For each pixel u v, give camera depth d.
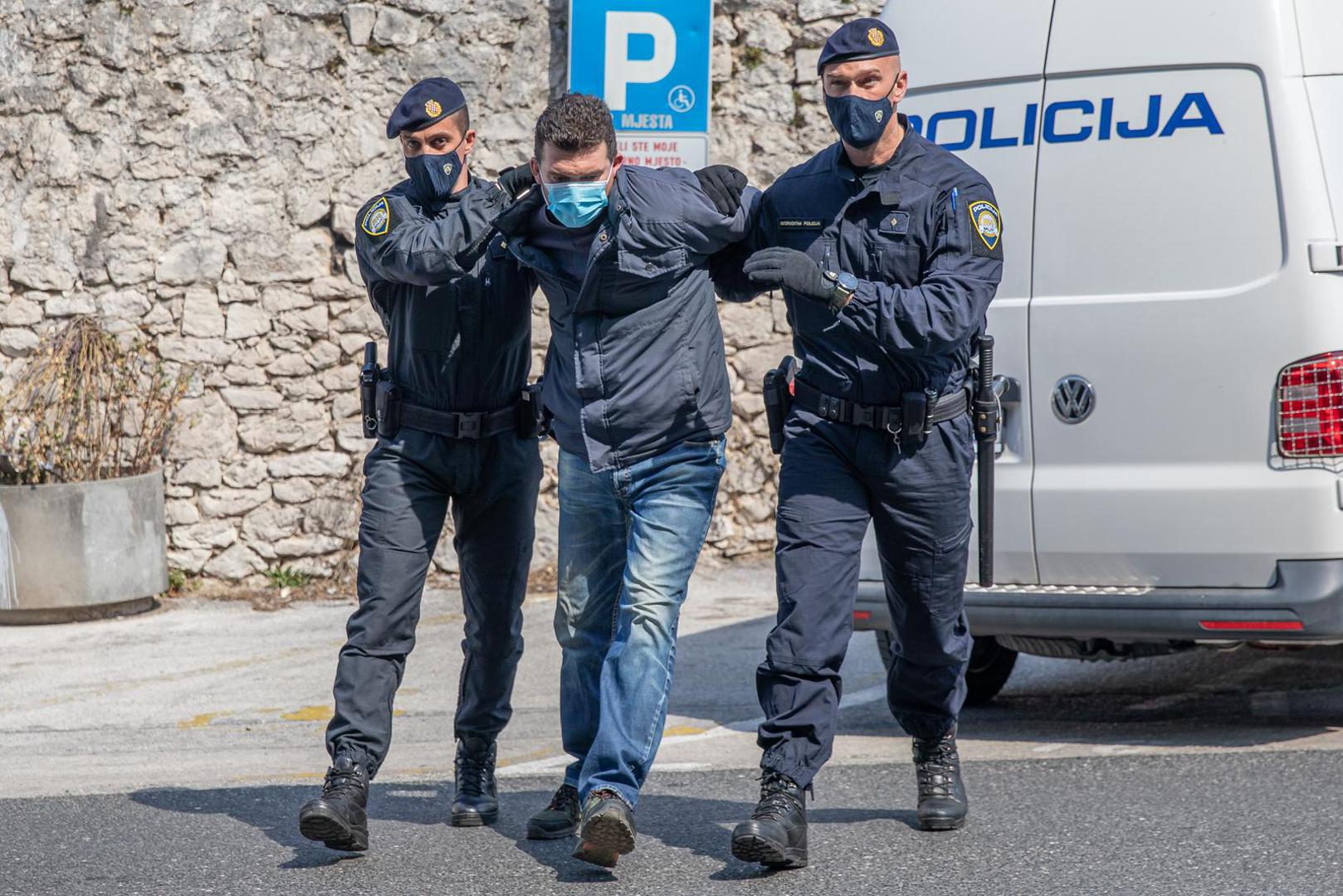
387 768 20.33
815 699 14.86
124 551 31.14
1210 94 19.14
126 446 32.75
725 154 34.53
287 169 33.25
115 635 30.00
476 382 16.05
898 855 15.33
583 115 14.34
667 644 14.73
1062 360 19.81
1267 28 18.89
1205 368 18.98
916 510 15.20
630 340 14.77
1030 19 20.38
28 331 33.38
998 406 15.58
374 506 16.00
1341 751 18.88
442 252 15.02
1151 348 19.28
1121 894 13.99
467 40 33.47
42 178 33.22
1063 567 19.88
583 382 14.93
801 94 34.50
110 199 33.16
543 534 34.19
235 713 23.89
